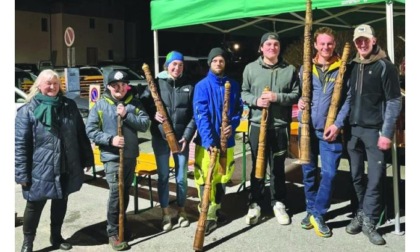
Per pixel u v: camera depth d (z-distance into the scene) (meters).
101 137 3.45
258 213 4.12
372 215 3.65
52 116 3.31
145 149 8.02
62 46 28.66
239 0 4.21
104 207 4.71
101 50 31.64
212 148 3.62
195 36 23.73
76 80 10.97
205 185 3.57
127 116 3.52
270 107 3.89
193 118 3.92
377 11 5.47
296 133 5.60
